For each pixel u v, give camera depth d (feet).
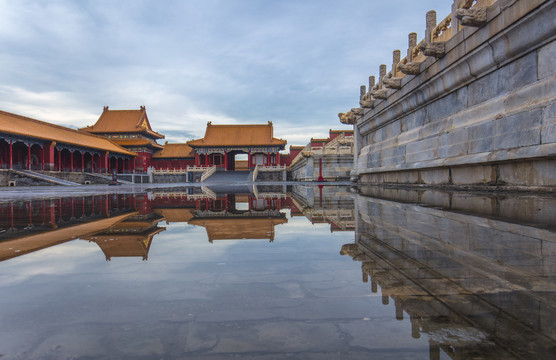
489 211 16.97
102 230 13.67
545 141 23.00
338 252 9.03
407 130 50.01
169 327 4.51
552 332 4.09
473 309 4.88
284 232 12.81
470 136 32.04
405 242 10.12
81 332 4.36
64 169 202.80
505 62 28.78
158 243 10.70
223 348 3.88
